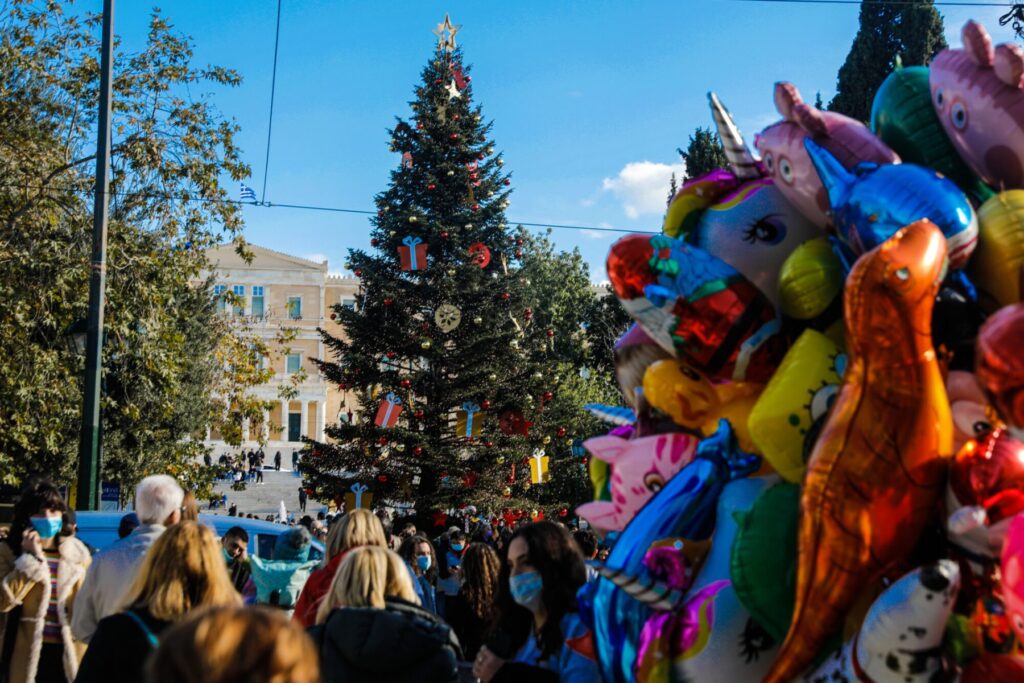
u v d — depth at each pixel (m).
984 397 2.98
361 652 4.21
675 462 3.95
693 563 3.51
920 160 3.69
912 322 3.00
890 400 3.01
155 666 1.85
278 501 47.81
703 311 3.57
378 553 4.48
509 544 4.52
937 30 27.31
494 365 22.31
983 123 3.42
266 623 1.90
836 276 3.49
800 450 3.33
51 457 21.38
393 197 23.22
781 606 3.29
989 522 3.03
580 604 4.15
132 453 24.28
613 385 35.69
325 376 22.88
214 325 30.77
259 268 69.44
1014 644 3.07
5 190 19.61
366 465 21.77
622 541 3.61
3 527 10.41
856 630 3.16
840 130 3.62
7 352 18.97
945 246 3.09
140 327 20.25
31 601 6.20
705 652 3.41
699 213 4.00
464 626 10.95
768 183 3.89
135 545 5.20
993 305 3.33
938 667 3.00
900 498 3.02
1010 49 3.32
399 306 22.09
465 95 24.30
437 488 21.67
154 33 20.78
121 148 20.42
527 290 24.92
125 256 19.86
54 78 19.98
